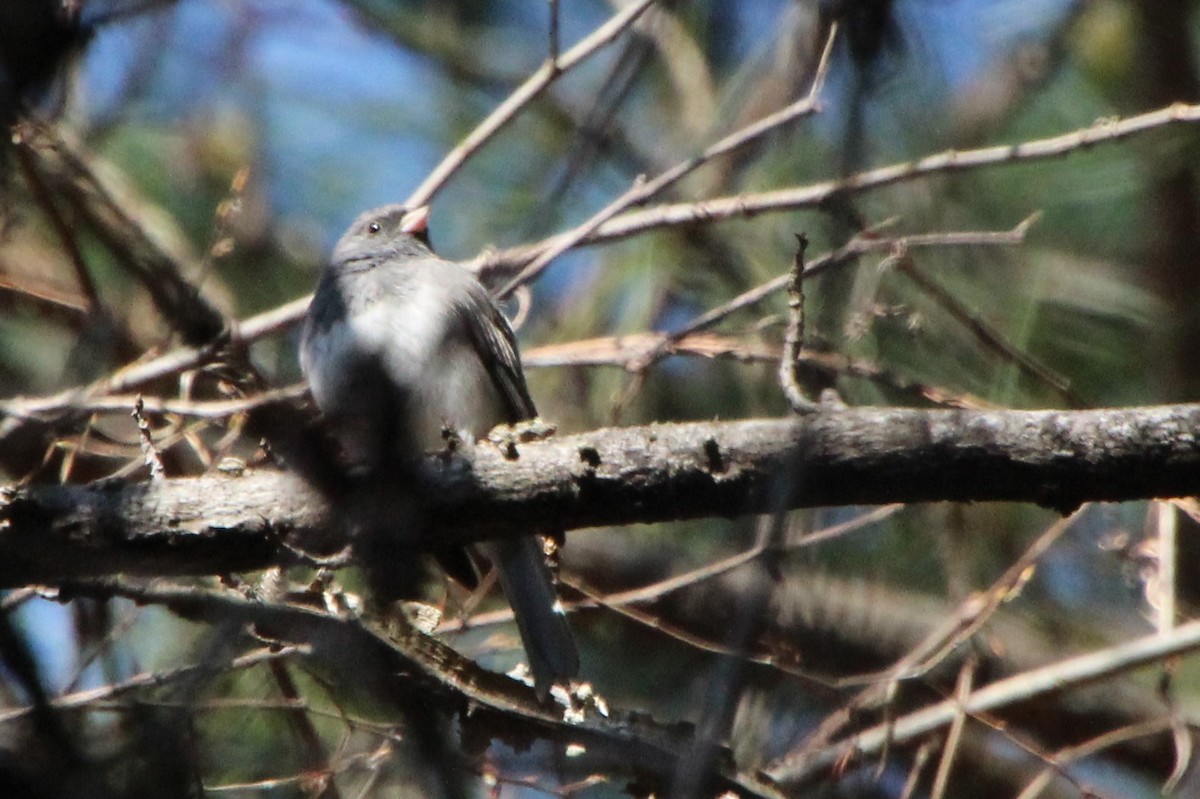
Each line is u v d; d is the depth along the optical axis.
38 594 6.36
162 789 4.59
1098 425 6.10
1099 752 10.60
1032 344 9.52
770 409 9.41
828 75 7.24
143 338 8.65
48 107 6.55
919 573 9.38
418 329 8.43
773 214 9.44
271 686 7.43
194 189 10.53
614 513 6.20
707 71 10.20
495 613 8.76
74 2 4.37
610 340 9.08
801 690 8.19
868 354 8.65
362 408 8.20
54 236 8.97
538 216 7.47
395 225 9.05
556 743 6.48
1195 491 6.12
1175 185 10.05
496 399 8.78
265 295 10.42
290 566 6.14
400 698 5.75
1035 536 9.60
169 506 6.04
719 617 9.63
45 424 7.82
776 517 4.82
